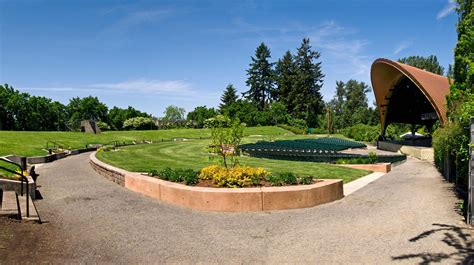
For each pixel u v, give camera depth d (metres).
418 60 74.12
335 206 9.80
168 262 5.62
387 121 41.06
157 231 7.31
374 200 10.65
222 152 11.74
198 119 84.50
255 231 7.37
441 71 73.00
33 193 10.26
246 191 9.19
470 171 7.82
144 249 6.21
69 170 17.47
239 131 11.62
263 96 97.69
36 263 5.34
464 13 11.27
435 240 6.68
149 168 14.82
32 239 6.45
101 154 22.34
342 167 18.30
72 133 45.00
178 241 6.68
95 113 84.88
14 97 62.78
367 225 7.80
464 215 8.65
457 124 10.91
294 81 86.06
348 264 5.55
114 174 13.45
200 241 6.69
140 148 31.77
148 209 9.22
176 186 9.91
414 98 38.88
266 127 70.62
